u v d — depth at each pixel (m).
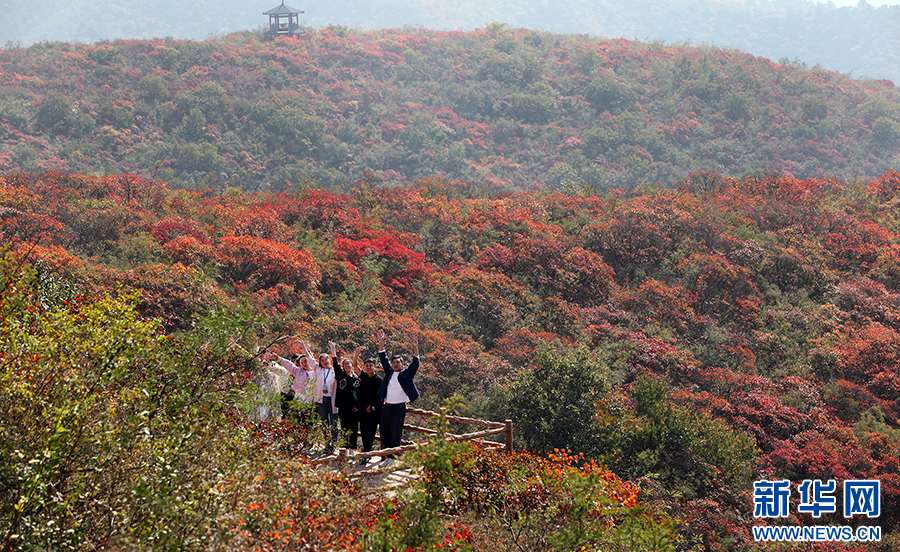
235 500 5.38
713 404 22.05
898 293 32.81
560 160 112.69
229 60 122.38
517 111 125.62
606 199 40.56
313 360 9.91
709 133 117.00
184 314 18.08
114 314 6.33
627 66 135.38
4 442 5.02
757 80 127.88
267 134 106.19
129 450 5.40
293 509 5.70
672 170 107.50
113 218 25.50
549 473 8.14
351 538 5.80
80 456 5.23
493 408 19.55
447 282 27.72
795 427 21.94
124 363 5.90
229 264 23.94
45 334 5.95
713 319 30.16
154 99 108.06
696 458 18.47
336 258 27.62
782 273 33.22
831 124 116.69
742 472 18.83
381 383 9.89
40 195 27.92
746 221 37.19
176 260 23.20
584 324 27.58
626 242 34.75
